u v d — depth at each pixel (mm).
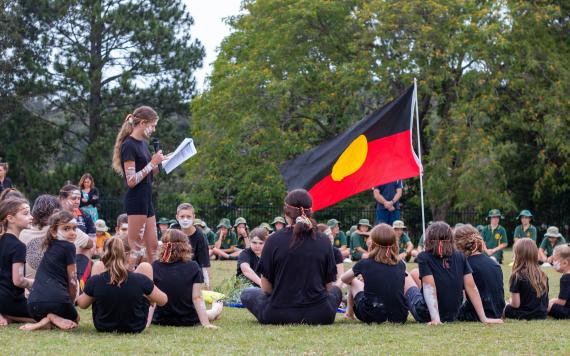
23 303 7688
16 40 36062
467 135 27516
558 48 30297
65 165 37312
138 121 8398
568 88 28375
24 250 7641
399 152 11586
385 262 7941
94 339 6609
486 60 27672
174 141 39250
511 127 28938
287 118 30984
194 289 7707
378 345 6461
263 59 30578
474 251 8469
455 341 6699
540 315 8500
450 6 28203
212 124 32000
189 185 35938
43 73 36250
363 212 29859
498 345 6504
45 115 39750
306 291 7621
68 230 7453
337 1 29906
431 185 27828
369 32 28812
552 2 30859
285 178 11602
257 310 7887
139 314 7047
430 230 8016
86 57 36531
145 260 8602
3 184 13641
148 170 8297
